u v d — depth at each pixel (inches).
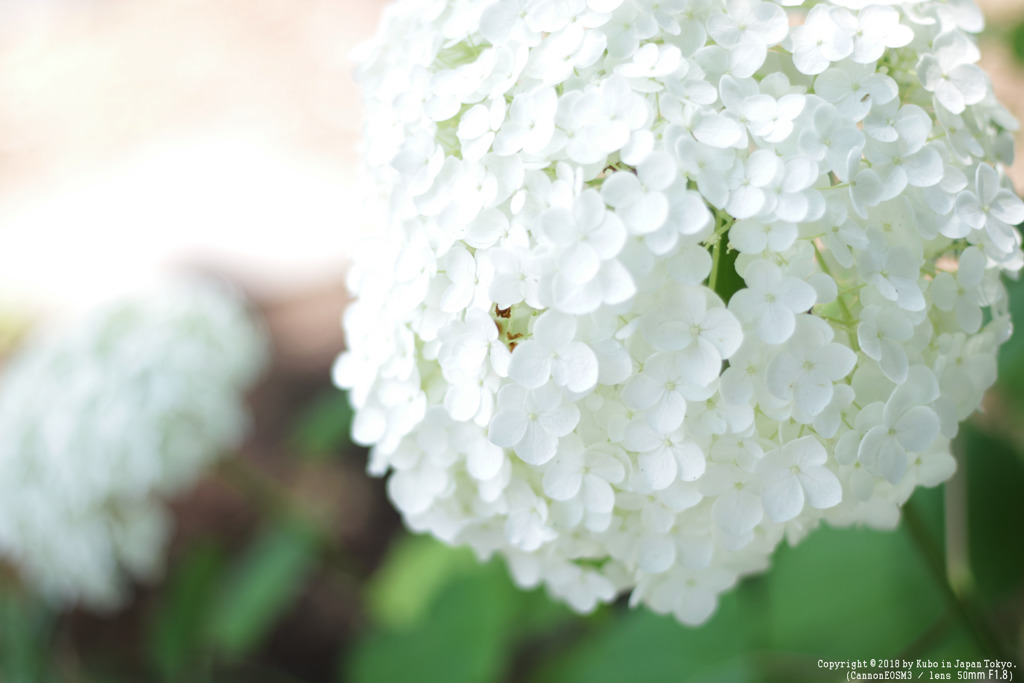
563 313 16.3
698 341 16.2
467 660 27.0
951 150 16.9
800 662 22.5
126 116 73.2
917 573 22.5
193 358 30.1
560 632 33.6
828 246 16.3
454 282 17.0
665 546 17.5
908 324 16.4
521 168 16.7
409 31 18.3
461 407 17.1
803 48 16.8
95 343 30.0
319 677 37.9
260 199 60.9
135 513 31.0
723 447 16.6
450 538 18.6
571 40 16.8
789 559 23.5
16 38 87.7
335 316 49.8
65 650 39.3
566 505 17.4
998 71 30.0
